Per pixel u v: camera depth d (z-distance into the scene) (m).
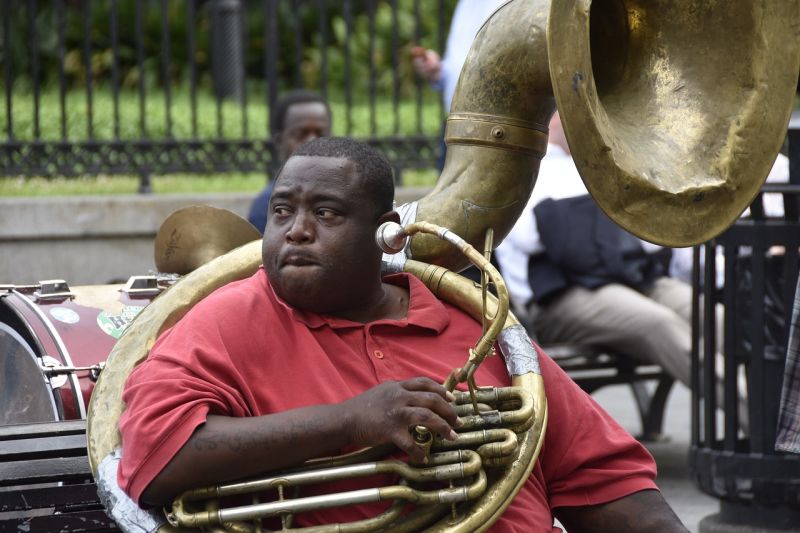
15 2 25.38
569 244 12.06
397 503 4.88
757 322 9.23
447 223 5.95
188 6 16.69
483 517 5.00
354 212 5.30
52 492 5.61
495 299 5.69
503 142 5.96
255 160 16.73
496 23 6.03
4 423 7.06
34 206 14.86
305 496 5.06
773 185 8.98
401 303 5.67
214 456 4.78
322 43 16.92
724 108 6.07
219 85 17.31
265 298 5.34
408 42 27.67
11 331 7.07
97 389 5.34
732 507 9.56
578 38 5.25
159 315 5.56
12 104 17.25
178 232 7.82
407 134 17.97
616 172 5.46
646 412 13.36
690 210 5.80
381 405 4.83
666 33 6.17
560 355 12.06
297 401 5.16
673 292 12.51
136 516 4.89
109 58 27.69
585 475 5.59
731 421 9.47
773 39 6.12
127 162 16.23
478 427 5.06
